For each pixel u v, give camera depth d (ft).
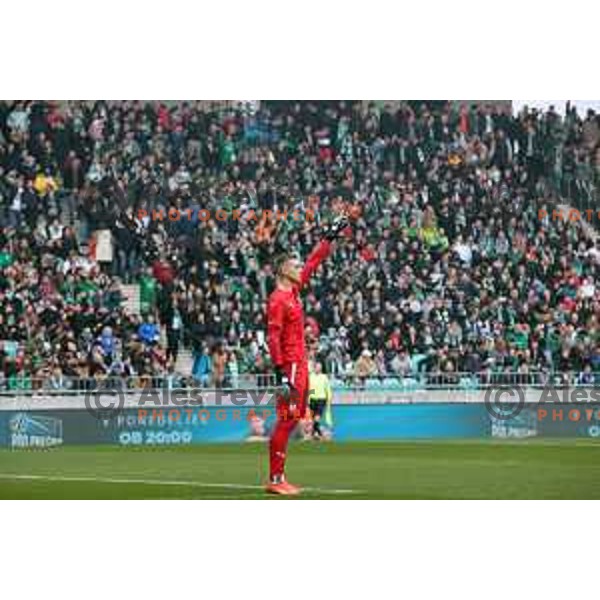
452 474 107.86
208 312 209.15
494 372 204.33
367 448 153.28
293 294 88.63
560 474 107.86
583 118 252.42
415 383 200.64
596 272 233.55
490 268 229.86
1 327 199.52
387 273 223.71
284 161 239.91
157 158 232.73
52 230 217.15
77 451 154.20
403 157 243.40
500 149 246.47
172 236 224.12
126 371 198.39
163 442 182.09
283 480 89.66
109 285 211.82
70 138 228.22
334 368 206.90
